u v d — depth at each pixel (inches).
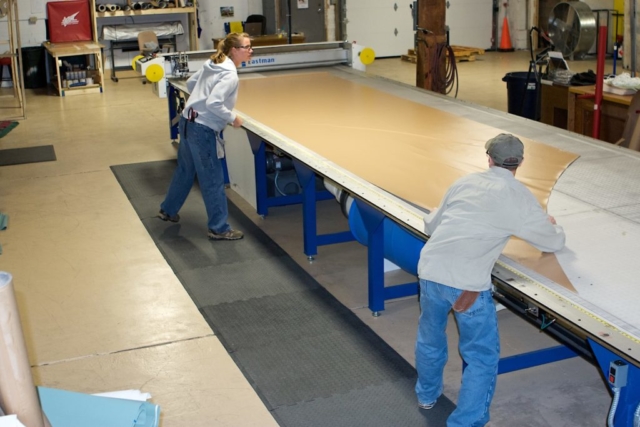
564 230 128.4
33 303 174.6
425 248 114.5
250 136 218.8
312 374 142.5
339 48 311.3
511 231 109.6
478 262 109.0
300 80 282.0
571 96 268.2
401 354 149.4
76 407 77.8
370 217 157.5
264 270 191.3
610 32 514.6
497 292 117.8
